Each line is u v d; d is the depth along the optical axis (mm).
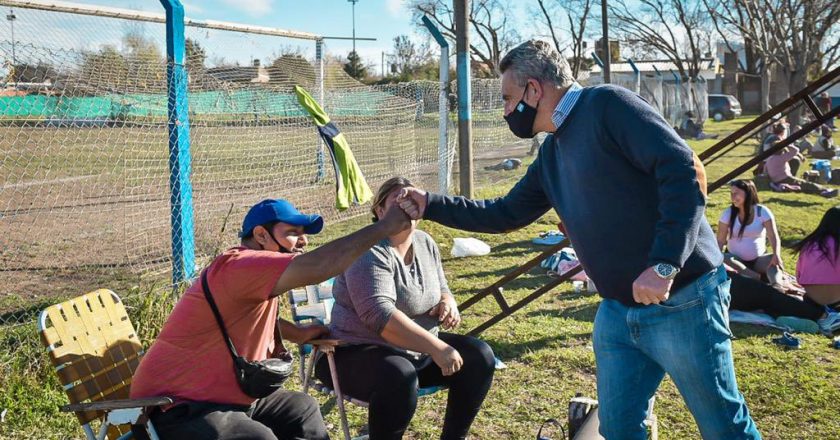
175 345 2902
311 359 3834
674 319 2777
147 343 5230
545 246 9500
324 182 12570
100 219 10250
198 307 2881
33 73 5922
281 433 3189
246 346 2959
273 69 12305
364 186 4645
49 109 6641
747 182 7207
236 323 2902
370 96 13297
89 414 3084
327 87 14445
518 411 4562
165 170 10289
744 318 6230
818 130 27188
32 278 7500
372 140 12789
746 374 5055
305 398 3289
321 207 10852
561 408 4605
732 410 2834
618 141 2666
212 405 2896
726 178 4844
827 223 6219
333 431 4367
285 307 6410
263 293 2812
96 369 3182
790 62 28828
